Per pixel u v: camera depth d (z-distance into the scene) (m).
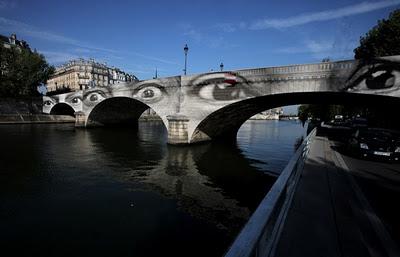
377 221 5.29
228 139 39.66
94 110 50.56
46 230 9.95
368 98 20.53
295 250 3.93
